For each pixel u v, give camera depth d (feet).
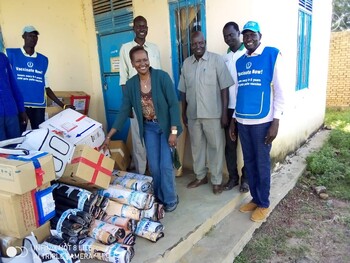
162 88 8.21
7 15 12.52
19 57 10.58
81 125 9.86
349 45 27.63
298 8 14.14
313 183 12.54
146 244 7.45
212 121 9.56
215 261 7.46
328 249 8.52
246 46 8.21
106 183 8.13
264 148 8.56
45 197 6.63
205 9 10.75
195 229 8.07
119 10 13.29
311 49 16.93
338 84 28.94
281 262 8.02
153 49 10.77
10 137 9.32
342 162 14.46
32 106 10.91
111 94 14.94
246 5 9.80
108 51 14.40
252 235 9.00
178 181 11.36
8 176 5.91
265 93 8.13
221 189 10.15
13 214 6.01
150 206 7.90
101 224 7.24
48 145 7.55
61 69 14.44
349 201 11.20
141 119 8.70
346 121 23.07
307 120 17.75
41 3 13.46
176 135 8.32
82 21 14.99
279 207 10.75
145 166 11.44
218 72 9.29
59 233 6.86
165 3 11.67
